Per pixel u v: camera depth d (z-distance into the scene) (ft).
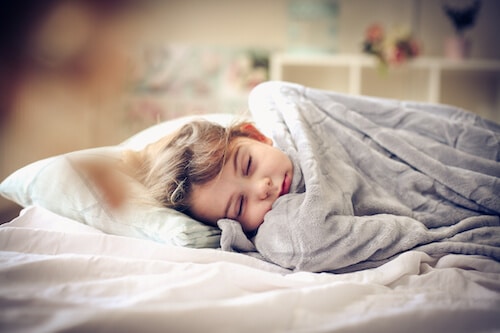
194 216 2.81
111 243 2.33
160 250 2.29
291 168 2.77
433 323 1.59
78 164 2.99
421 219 2.72
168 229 2.61
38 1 0.90
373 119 3.28
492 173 2.88
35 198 3.01
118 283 1.83
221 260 2.30
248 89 9.26
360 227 2.33
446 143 3.13
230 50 9.21
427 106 3.47
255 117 3.44
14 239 2.32
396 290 1.96
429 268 2.22
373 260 2.38
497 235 2.46
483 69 9.11
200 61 9.12
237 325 1.52
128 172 2.98
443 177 2.81
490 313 1.64
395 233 2.36
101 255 2.25
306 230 2.33
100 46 0.92
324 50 9.61
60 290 1.76
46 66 0.93
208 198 2.69
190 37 9.15
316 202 2.38
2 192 3.24
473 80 9.98
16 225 2.74
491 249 2.32
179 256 2.28
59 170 2.99
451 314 1.62
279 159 2.73
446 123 3.16
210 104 9.18
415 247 2.41
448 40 9.76
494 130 3.29
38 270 1.91
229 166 2.72
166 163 2.82
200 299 1.74
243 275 1.95
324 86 9.43
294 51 9.50
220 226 2.60
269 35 9.40
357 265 2.39
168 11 9.04
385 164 2.93
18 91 0.94
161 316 1.47
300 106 3.18
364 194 2.79
